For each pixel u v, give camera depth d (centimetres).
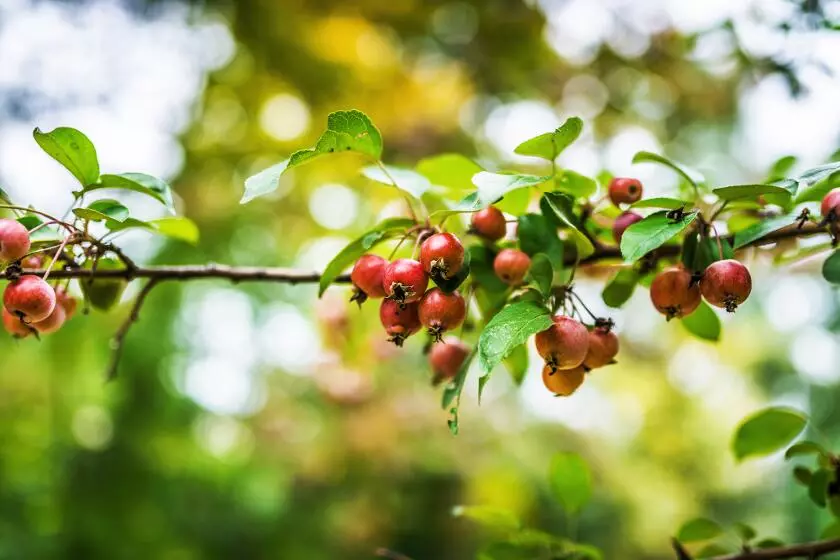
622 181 66
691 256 64
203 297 205
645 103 194
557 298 63
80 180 66
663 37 173
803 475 73
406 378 212
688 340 260
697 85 182
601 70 187
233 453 233
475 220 66
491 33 187
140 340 183
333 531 210
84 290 69
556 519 231
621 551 236
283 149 194
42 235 66
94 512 184
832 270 65
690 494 263
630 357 264
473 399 225
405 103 194
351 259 65
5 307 62
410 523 214
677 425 268
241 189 195
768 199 63
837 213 63
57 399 191
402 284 61
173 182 189
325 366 165
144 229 68
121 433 192
